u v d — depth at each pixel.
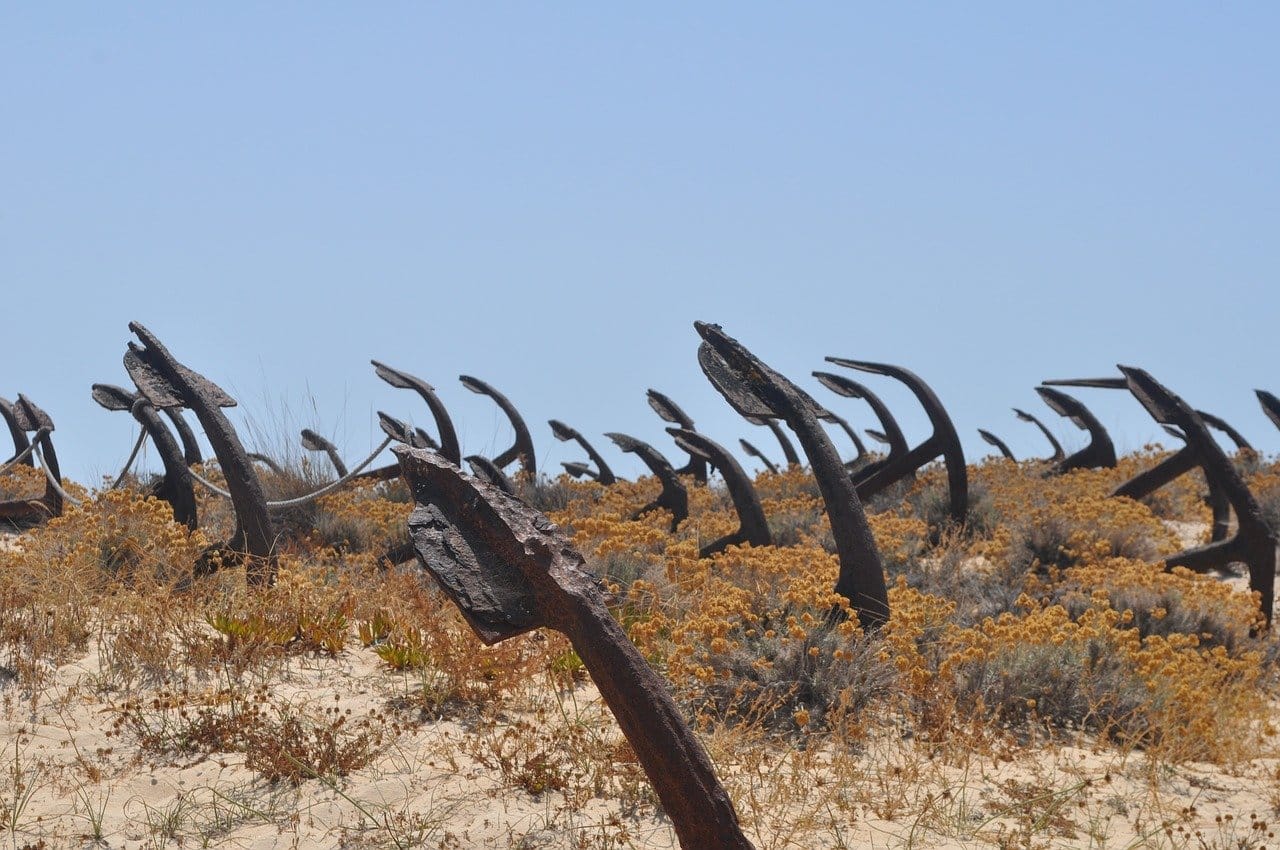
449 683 6.72
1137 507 12.14
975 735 6.52
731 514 14.72
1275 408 12.59
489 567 4.20
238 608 7.40
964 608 9.69
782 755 6.29
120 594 7.78
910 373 13.21
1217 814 5.79
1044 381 13.83
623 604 8.16
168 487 10.02
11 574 7.73
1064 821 5.52
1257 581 10.27
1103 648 7.71
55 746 5.69
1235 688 7.83
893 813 5.50
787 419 8.10
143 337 8.55
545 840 5.00
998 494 15.11
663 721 3.95
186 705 6.18
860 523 7.82
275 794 5.36
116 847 4.80
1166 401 10.69
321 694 6.61
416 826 5.09
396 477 14.95
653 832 5.11
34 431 13.93
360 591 8.32
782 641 7.27
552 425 20.27
